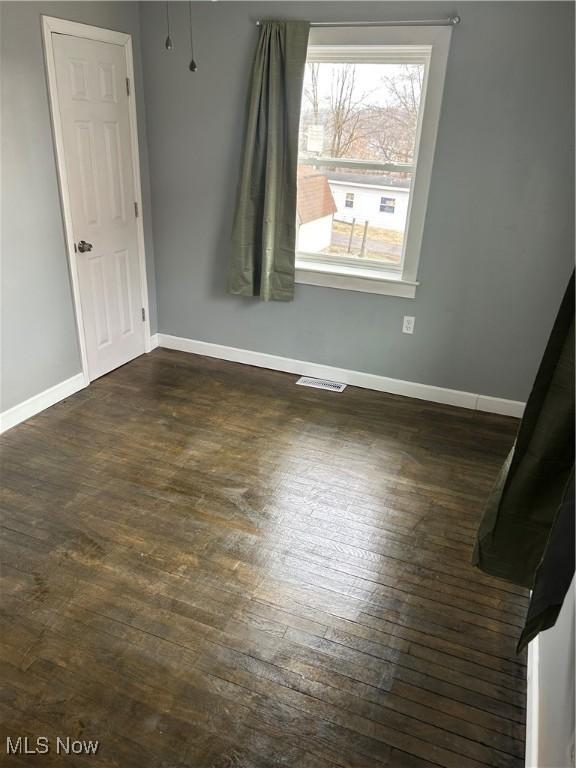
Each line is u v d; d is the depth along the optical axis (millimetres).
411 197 3369
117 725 1689
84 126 3301
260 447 3141
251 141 3455
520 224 3203
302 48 3215
